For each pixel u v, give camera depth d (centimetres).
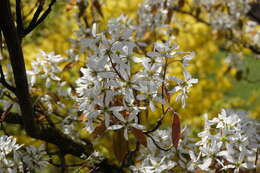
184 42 214
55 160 145
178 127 114
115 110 112
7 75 130
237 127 118
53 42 188
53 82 144
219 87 221
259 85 279
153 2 164
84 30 139
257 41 217
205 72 225
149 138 122
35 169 125
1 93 128
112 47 114
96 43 117
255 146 121
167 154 122
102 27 171
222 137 118
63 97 135
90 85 114
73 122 138
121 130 113
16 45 112
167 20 168
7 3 109
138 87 113
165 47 115
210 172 121
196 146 124
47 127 132
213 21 206
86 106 113
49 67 131
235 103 250
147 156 123
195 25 214
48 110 134
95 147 140
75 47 141
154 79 114
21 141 150
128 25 138
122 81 113
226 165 120
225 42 225
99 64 112
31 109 121
